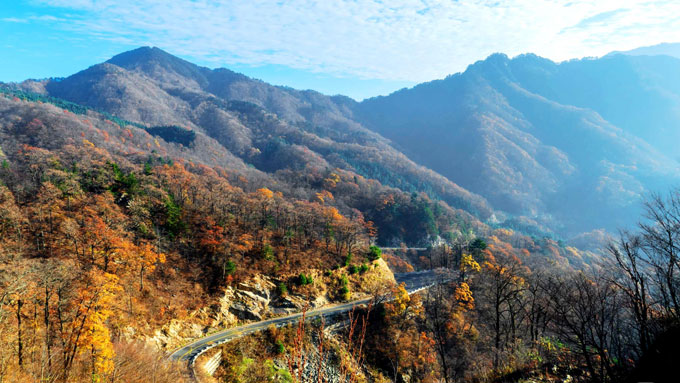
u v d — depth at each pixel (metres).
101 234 51.69
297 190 164.00
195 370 37.41
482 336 49.38
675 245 15.48
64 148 108.25
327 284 64.06
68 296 33.06
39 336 30.59
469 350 46.97
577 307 19.67
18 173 79.75
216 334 48.03
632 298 16.53
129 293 45.47
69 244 52.00
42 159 80.38
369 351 50.31
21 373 25.83
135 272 50.25
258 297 55.75
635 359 15.74
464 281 66.06
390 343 51.62
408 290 66.31
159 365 35.41
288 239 70.81
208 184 102.31
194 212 74.25
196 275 55.50
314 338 47.94
